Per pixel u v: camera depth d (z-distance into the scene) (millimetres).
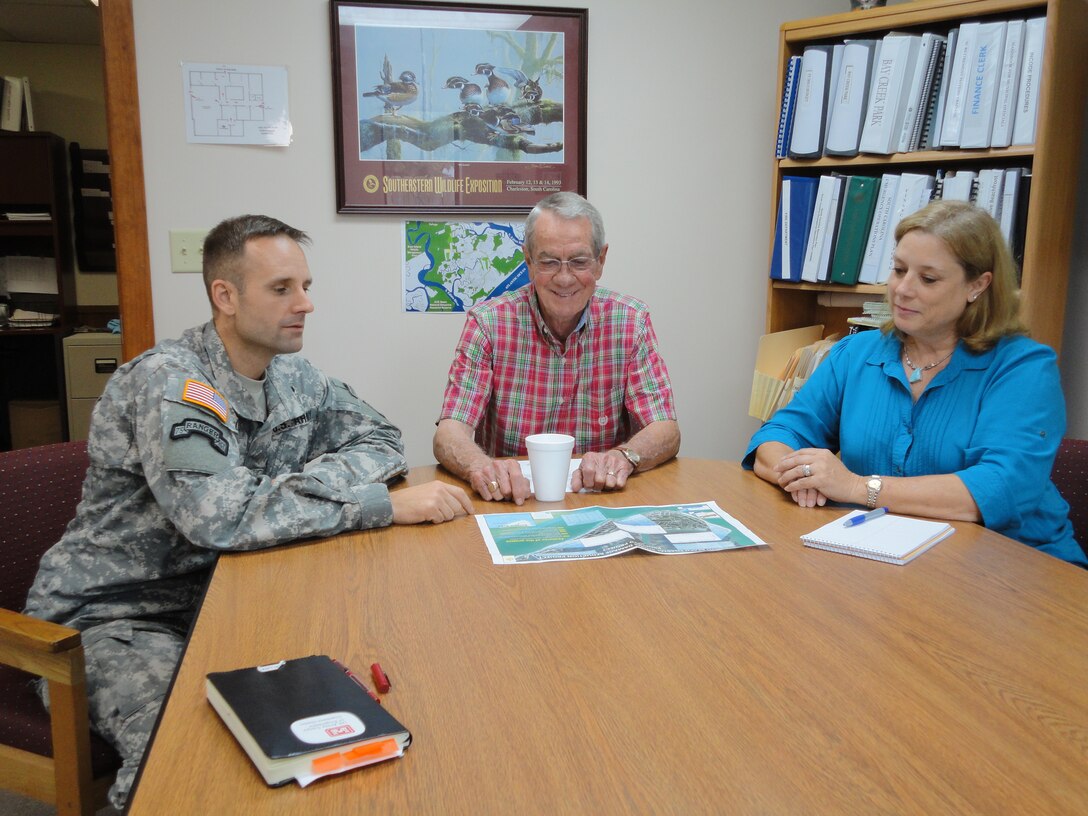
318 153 2516
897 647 968
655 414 1988
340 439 1735
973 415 1595
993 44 2172
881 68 2344
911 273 1568
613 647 964
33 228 4734
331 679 844
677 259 2797
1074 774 726
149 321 2479
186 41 2396
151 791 701
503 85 2572
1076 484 1717
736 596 1117
